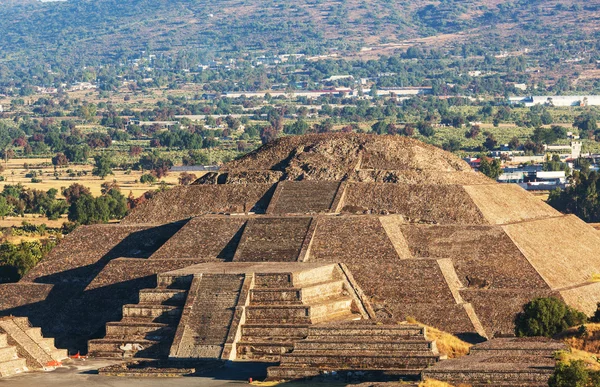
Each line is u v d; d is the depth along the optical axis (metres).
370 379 199.50
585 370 175.62
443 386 180.62
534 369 183.00
